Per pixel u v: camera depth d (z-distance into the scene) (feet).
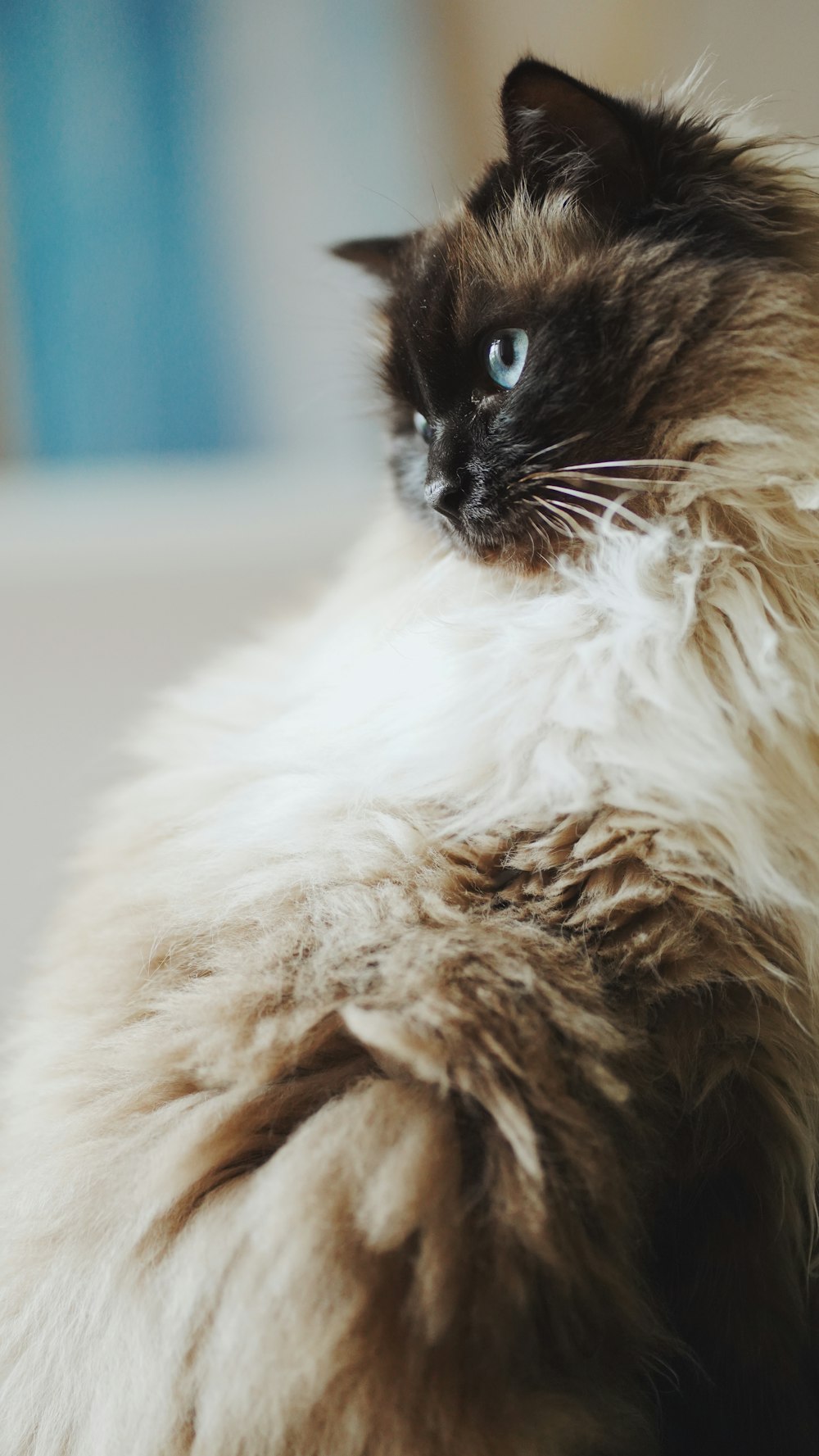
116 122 2.93
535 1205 1.60
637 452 1.89
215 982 1.80
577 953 1.74
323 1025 1.70
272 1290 1.59
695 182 1.90
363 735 1.97
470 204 2.07
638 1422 1.68
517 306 1.97
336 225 2.96
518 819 1.81
